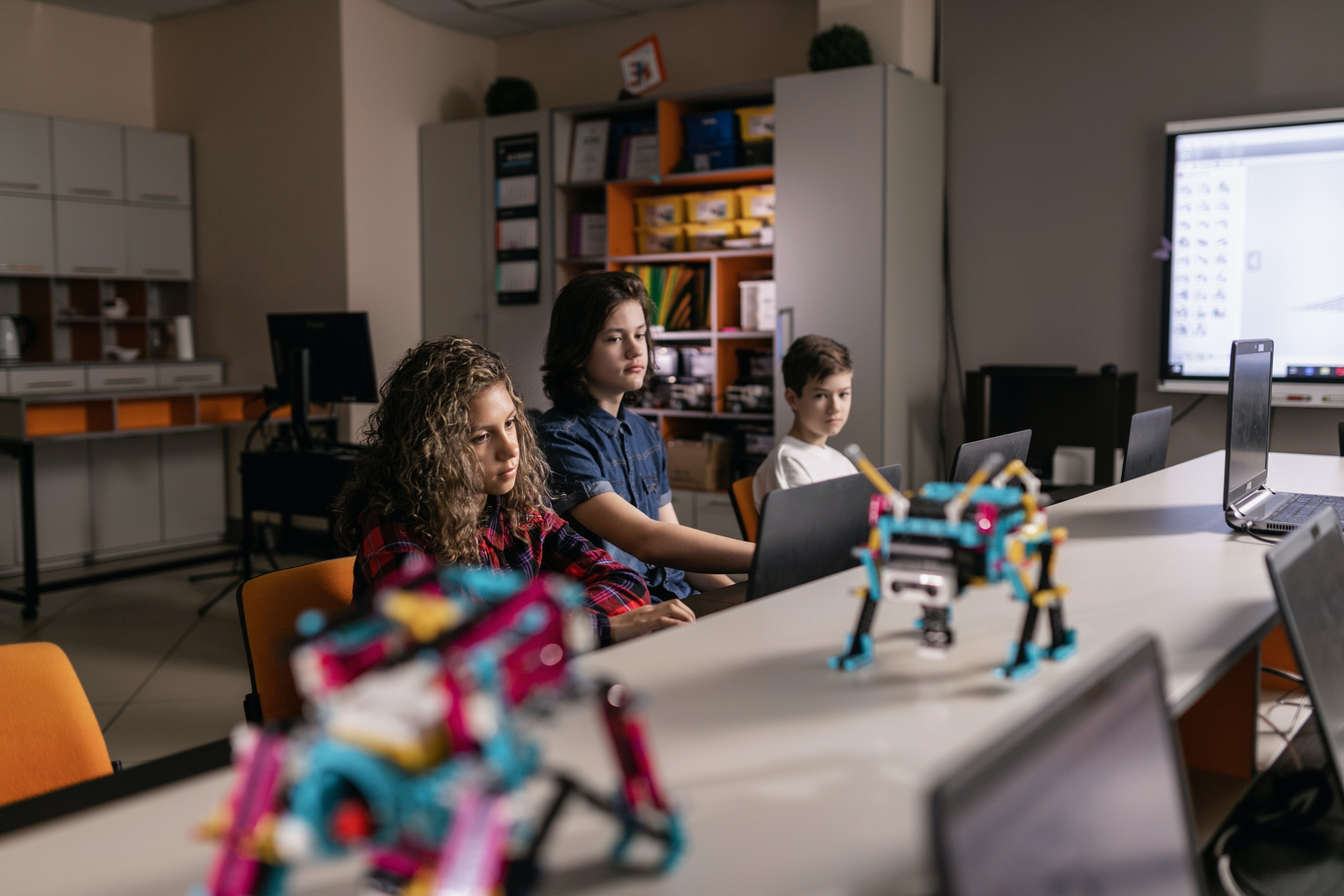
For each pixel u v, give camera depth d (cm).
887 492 85
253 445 571
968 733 76
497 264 548
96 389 537
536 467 170
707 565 190
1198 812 113
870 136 429
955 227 471
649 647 98
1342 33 381
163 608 436
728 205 485
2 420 431
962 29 462
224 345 591
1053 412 430
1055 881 49
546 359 214
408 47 558
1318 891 101
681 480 504
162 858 61
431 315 571
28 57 553
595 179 523
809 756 73
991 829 45
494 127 542
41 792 113
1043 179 448
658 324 513
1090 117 436
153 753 284
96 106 581
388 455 151
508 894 48
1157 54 419
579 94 580
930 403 468
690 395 503
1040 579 87
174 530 565
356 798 42
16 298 574
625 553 205
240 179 572
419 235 571
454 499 148
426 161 564
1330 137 379
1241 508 173
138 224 571
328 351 421
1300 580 97
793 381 258
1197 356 413
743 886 57
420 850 43
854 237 436
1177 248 412
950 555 81
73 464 524
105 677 349
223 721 309
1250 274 399
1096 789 54
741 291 493
